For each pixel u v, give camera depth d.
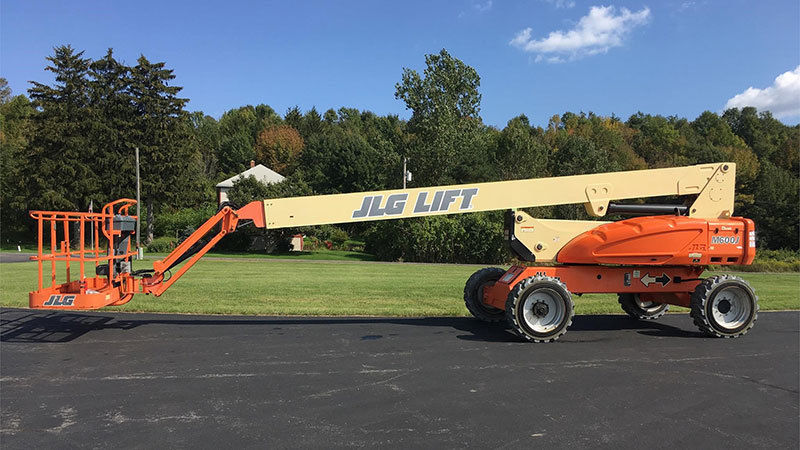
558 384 5.26
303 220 7.85
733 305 7.75
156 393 4.89
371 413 4.40
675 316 9.30
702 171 8.27
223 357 6.19
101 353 6.37
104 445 3.76
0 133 59.06
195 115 102.38
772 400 4.86
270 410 4.46
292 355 6.31
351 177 62.06
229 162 79.94
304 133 91.94
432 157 42.47
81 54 42.44
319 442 3.82
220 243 34.25
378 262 27.22
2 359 6.09
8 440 3.85
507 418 4.32
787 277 20.14
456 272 19.44
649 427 4.17
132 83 42.97
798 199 43.44
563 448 3.75
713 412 4.53
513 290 7.20
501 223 29.03
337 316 9.04
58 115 41.03
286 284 13.82
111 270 7.33
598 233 7.81
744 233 7.98
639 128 103.69
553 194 8.06
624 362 6.14
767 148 75.56
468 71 43.38
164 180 43.44
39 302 6.90
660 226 7.75
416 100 42.50
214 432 3.99
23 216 49.38
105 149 42.12
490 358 6.25
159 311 9.27
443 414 4.39
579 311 9.76
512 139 47.88
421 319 8.82
